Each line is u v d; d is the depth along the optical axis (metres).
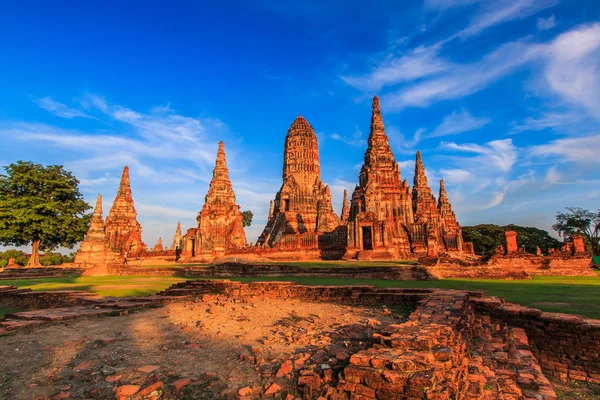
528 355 12.84
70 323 14.33
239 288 23.09
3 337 11.98
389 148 72.00
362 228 55.88
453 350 9.60
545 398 9.83
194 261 63.59
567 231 87.69
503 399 9.25
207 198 71.75
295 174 96.69
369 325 13.93
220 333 12.68
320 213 70.31
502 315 16.33
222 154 74.69
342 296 20.50
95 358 9.80
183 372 8.91
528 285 26.05
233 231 70.56
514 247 39.25
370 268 33.19
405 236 58.38
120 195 90.94
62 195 58.12
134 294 23.48
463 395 8.51
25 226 53.03
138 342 11.48
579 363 14.20
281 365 9.18
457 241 65.00
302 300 20.84
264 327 13.77
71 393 7.73
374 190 59.06
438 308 14.58
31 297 22.97
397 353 8.50
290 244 64.44
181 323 14.27
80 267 50.09
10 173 55.38
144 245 86.81
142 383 8.19
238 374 8.86
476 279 31.38
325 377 8.36
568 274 33.66
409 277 31.41
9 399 7.46
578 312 16.27
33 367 9.16
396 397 7.16
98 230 55.50
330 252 58.47
